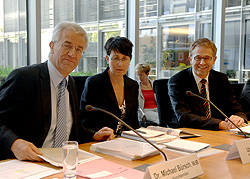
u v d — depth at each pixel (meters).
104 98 2.09
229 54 4.44
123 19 3.39
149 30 3.58
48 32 2.67
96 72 3.26
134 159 1.27
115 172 1.08
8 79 1.55
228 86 2.49
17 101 1.51
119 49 2.05
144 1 3.48
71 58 1.58
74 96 1.74
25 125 1.55
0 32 2.41
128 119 2.13
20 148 1.22
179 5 3.90
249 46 4.62
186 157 1.09
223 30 4.27
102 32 3.27
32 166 1.13
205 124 2.02
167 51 3.82
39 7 2.49
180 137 1.71
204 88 2.36
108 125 2.07
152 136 1.58
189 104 2.33
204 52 2.29
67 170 1.00
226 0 4.32
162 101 2.62
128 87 2.19
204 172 1.12
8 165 1.14
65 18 2.87
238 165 1.21
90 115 2.08
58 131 1.59
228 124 1.98
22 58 2.55
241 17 4.48
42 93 1.56
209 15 4.30
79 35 1.60
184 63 4.03
